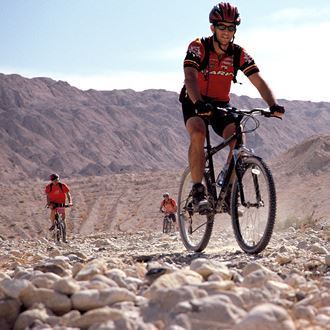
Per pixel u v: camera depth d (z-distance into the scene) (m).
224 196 6.50
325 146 71.19
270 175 5.92
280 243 7.94
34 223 82.88
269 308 2.54
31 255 8.29
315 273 4.57
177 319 2.66
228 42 6.48
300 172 66.06
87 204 89.06
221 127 6.57
